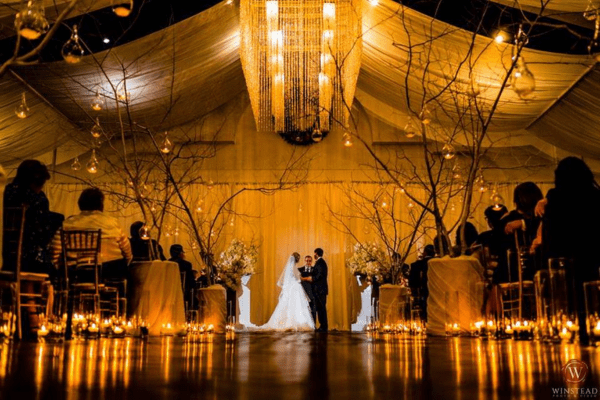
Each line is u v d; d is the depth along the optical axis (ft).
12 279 13.53
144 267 19.71
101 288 17.30
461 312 17.97
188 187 44.39
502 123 36.22
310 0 29.81
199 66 33.14
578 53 25.21
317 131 29.09
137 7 25.89
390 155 45.65
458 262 18.15
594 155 36.14
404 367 6.21
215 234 44.09
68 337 15.51
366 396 3.84
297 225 45.44
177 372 5.62
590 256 11.89
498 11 24.67
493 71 27.89
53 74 27.76
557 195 12.18
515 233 15.17
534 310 15.25
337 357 7.91
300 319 42.22
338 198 45.57
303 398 3.73
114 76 29.09
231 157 46.01
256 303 44.50
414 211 44.47
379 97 41.70
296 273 43.27
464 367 6.15
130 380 4.87
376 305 31.71
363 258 39.45
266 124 41.16
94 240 16.42
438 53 28.09
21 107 16.25
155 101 34.86
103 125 36.09
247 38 28.45
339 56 30.55
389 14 27.66
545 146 41.24
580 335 11.78
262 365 6.51
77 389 4.25
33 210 14.58
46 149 35.47
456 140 41.47
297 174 46.06
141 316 19.36
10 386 4.44
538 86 29.84
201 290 24.77
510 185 44.65
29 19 8.13
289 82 35.24
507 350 9.55
